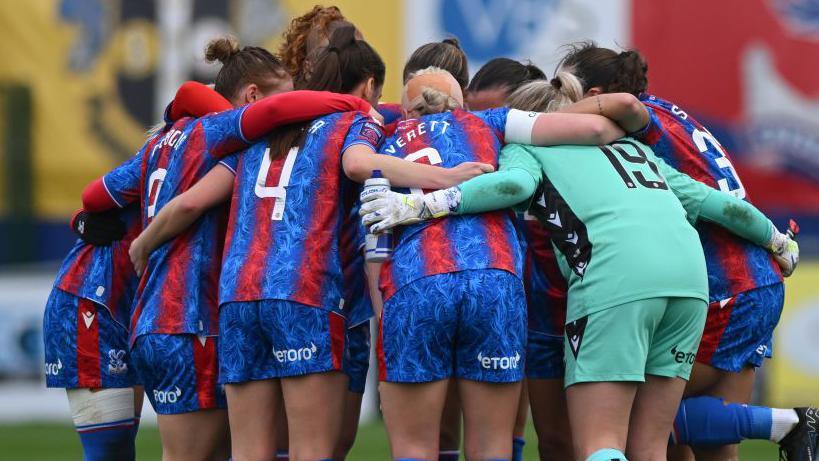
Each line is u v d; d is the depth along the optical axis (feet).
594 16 150.00
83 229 59.67
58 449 107.76
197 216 53.78
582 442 50.34
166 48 145.18
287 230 51.03
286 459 56.85
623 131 53.31
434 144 52.24
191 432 54.08
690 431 54.85
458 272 49.16
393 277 49.88
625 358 49.62
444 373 49.90
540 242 56.03
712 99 153.07
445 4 147.95
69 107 145.38
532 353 56.75
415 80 55.57
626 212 50.57
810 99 153.48
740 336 54.95
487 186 49.85
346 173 51.19
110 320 59.93
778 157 153.99
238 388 51.67
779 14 152.97
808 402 137.69
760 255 55.16
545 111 55.67
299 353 50.24
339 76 55.77
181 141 55.52
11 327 135.33
